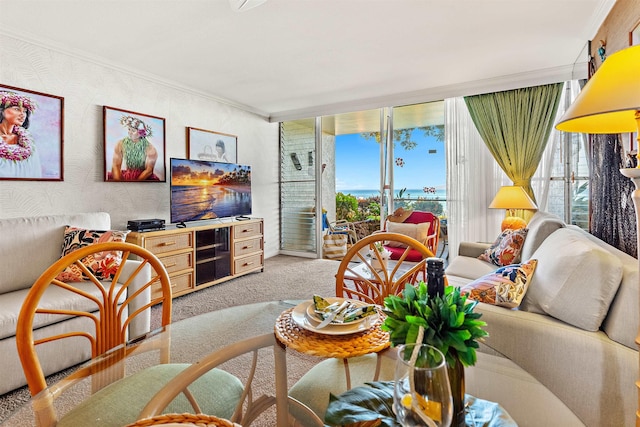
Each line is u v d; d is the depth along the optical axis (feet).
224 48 10.19
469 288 5.71
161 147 12.87
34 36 9.14
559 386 4.64
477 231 13.99
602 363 4.38
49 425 3.07
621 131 4.45
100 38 9.43
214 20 8.52
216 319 5.57
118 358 4.17
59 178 9.91
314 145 18.11
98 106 10.91
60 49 9.80
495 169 13.78
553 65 11.74
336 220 17.93
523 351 4.86
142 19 8.43
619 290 4.46
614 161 7.50
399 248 13.73
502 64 11.64
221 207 14.01
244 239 14.34
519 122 13.00
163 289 4.91
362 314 3.94
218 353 4.34
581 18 8.61
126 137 11.66
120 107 11.53
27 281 7.84
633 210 6.53
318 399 3.59
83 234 8.36
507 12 8.32
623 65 3.32
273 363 4.26
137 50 10.25
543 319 4.92
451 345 2.24
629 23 6.95
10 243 7.70
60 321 6.84
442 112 14.94
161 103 12.92
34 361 3.42
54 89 9.79
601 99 3.33
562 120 3.85
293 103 16.58
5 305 6.63
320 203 18.13
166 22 8.59
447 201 14.48
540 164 13.07
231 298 11.62
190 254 12.00
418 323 2.30
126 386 3.70
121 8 7.92
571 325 4.75
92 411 3.27
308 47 10.19
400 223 14.32
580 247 4.87
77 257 4.01
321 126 18.01
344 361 4.08
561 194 12.80
